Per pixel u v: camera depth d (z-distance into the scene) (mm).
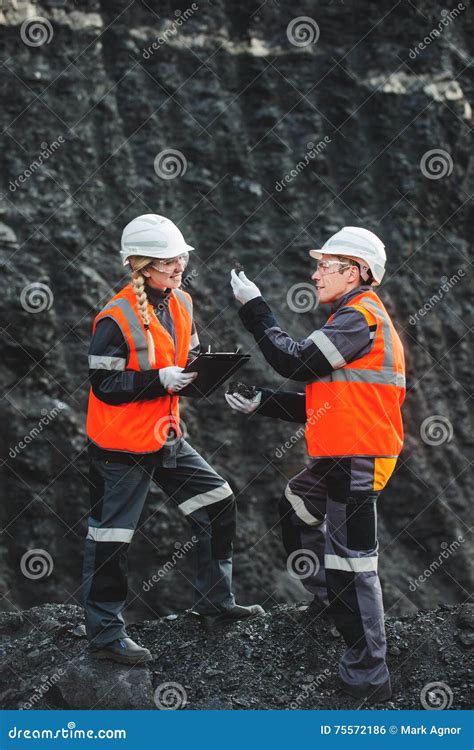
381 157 10641
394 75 10695
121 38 9602
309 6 10500
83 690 3621
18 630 4270
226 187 10000
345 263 3604
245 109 10172
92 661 3725
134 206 9539
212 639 3988
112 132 9484
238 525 9344
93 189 9344
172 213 9711
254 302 3635
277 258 10086
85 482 8969
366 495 3486
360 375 3473
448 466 10492
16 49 9102
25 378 8922
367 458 3477
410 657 3812
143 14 9734
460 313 10977
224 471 9453
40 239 9055
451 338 10906
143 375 3547
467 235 11203
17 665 3912
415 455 10312
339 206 10438
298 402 3857
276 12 10359
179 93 9844
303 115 10336
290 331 9883
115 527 3658
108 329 3580
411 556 10102
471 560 10188
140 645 3994
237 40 10172
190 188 9852
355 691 3555
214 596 4031
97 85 9438
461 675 3684
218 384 3594
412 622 4059
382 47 10672
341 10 10586
